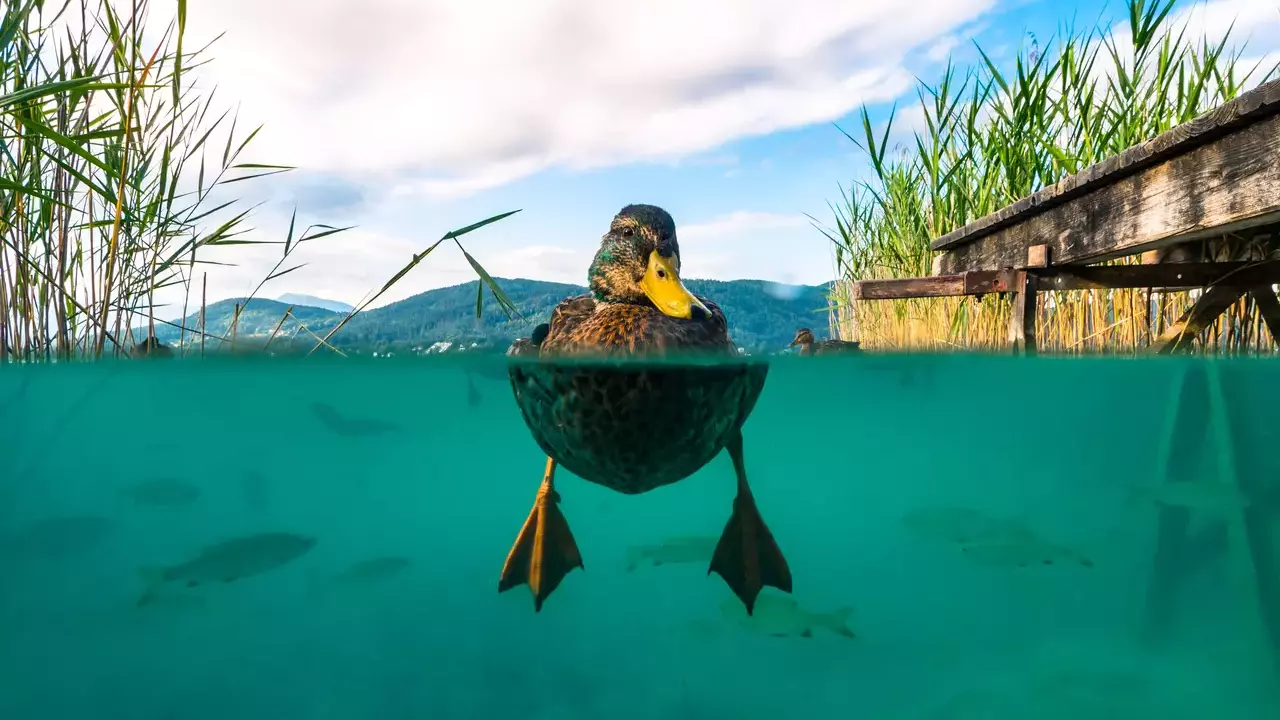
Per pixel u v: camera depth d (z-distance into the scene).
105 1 0.45
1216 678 0.57
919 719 0.51
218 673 0.67
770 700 0.56
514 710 0.54
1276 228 0.46
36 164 0.50
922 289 0.63
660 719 0.51
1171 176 0.38
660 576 0.96
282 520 1.35
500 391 0.83
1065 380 0.79
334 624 0.86
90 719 0.55
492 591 0.80
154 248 0.55
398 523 1.43
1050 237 0.52
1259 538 0.55
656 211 0.48
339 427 0.74
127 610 0.70
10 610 0.86
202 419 0.96
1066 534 1.43
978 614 0.94
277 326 0.56
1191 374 0.72
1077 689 0.55
